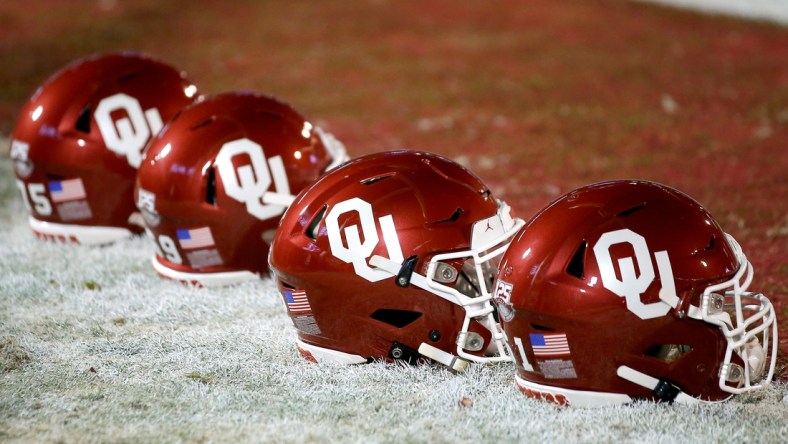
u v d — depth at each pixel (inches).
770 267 847.7
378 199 600.4
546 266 543.8
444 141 1379.2
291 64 1875.0
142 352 659.4
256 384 602.9
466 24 2182.6
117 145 871.7
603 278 532.4
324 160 804.6
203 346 667.4
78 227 896.3
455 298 597.9
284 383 603.8
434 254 596.4
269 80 1759.4
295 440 524.4
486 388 593.0
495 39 2046.0
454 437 526.0
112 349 663.8
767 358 645.3
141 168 797.9
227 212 767.7
